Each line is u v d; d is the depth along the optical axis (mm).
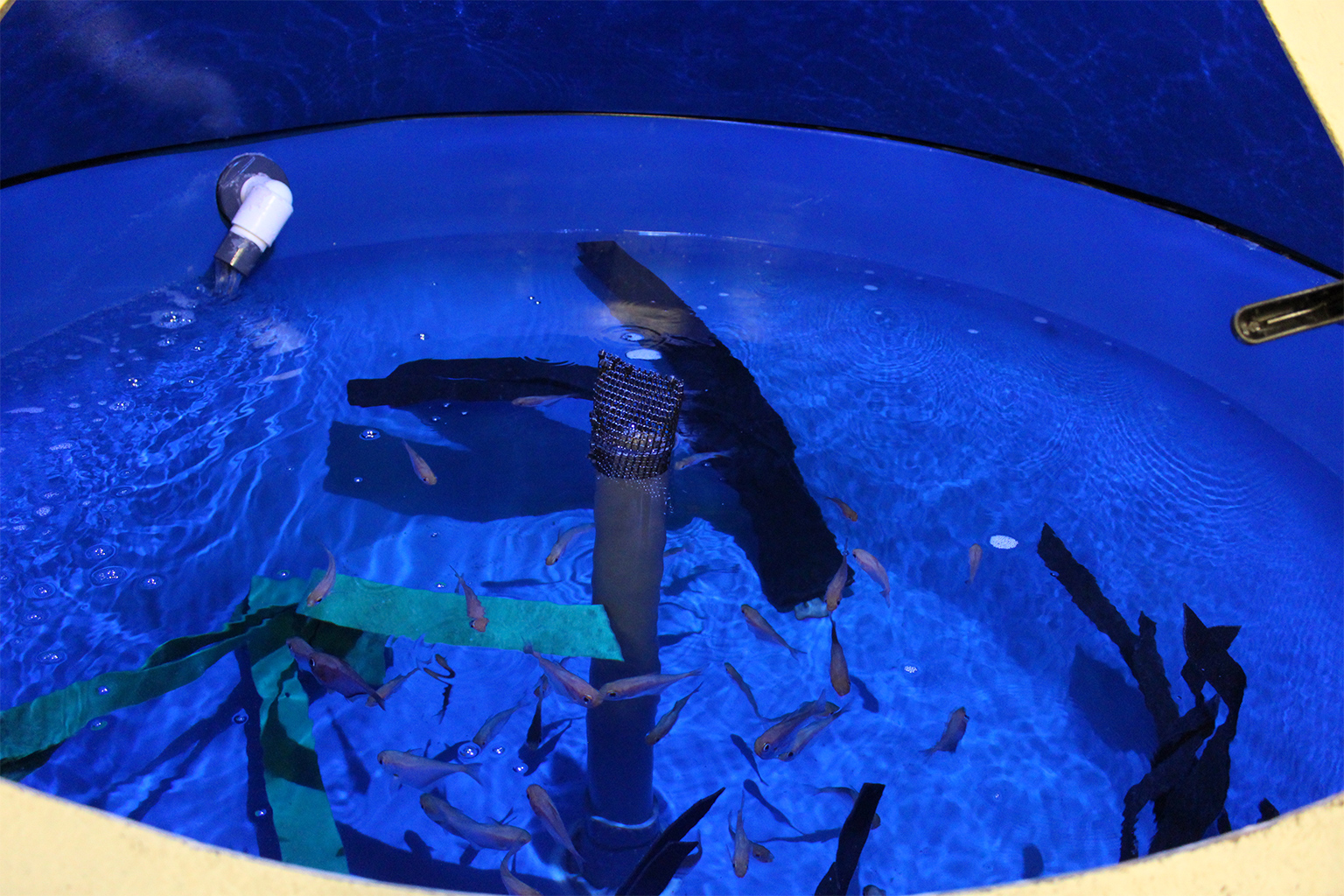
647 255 2436
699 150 2418
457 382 2064
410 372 2074
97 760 1404
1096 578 1720
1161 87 2256
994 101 2422
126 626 1557
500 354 2125
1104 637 1642
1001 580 1737
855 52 2424
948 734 1457
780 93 2512
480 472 1926
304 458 1887
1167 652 1604
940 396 2074
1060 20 2268
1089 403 2051
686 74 2484
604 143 2426
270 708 1407
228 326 2139
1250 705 1509
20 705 1364
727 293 2314
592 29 2434
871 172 2375
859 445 1955
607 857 1300
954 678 1593
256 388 2010
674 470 1892
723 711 1523
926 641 1653
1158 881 664
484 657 1637
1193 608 1661
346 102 2455
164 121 2305
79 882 628
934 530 1811
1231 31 2127
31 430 1844
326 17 2322
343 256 2348
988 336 2223
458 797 1378
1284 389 1957
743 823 1359
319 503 1812
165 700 1514
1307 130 2125
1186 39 2186
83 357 2012
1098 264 2203
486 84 2510
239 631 1520
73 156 2244
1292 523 1802
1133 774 1448
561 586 1692
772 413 1989
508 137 2395
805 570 1736
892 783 1432
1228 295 2041
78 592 1596
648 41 2451
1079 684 1581
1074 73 2320
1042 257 2266
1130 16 2209
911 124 2510
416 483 1877
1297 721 1484
